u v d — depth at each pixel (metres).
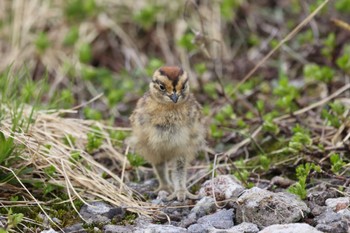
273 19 17.06
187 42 15.61
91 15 17.14
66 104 13.65
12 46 16.52
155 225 9.25
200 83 14.70
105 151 12.07
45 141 11.05
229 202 9.91
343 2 15.70
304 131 12.14
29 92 12.70
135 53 16.69
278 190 10.61
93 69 16.41
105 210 9.97
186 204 10.41
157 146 10.97
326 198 9.87
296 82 14.91
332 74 13.77
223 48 16.38
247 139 12.45
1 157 10.10
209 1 17.19
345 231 8.62
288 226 8.62
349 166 10.84
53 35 17.05
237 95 14.25
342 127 11.93
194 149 11.16
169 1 17.28
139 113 11.18
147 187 11.34
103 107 15.04
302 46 15.80
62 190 10.55
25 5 17.11
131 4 17.41
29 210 9.94
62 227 9.59
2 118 11.05
